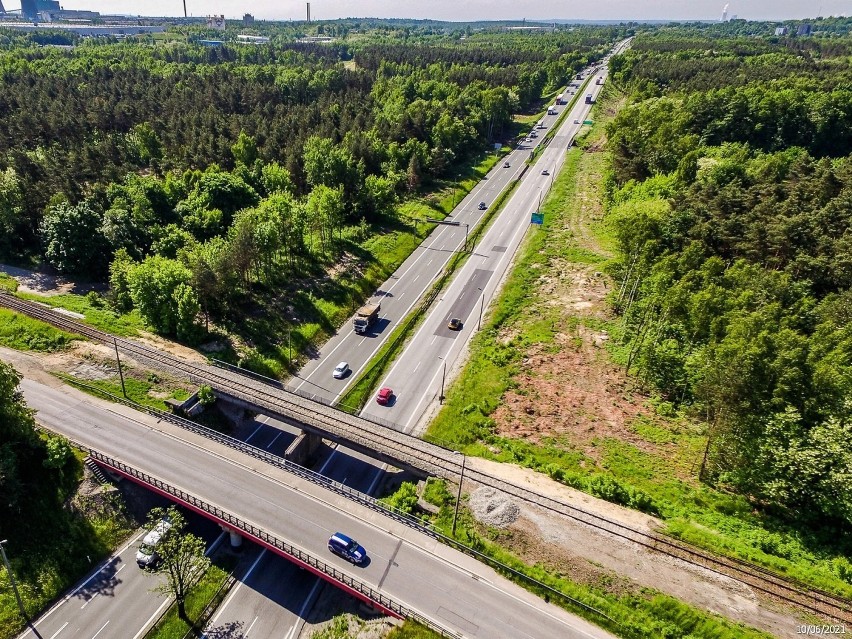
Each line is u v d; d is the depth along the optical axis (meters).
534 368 79.19
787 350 54.69
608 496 55.97
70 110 153.00
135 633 48.16
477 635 42.72
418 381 79.75
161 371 74.25
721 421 56.16
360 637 48.34
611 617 44.12
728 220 92.69
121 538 56.19
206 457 59.97
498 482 57.53
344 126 160.50
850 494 48.75
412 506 56.44
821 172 110.25
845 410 53.09
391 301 101.56
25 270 99.56
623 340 84.06
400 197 145.00
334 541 48.72
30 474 56.72
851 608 44.50
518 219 135.25
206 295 85.25
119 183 117.44
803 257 83.12
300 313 93.62
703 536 50.72
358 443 62.56
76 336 79.19
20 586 49.72
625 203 118.75
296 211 104.06
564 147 189.12
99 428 62.97
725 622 43.00
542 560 48.94
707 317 69.62
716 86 195.25
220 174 115.19
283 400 68.88
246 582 54.09
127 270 84.56
